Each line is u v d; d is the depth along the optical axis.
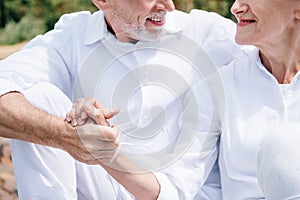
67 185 2.40
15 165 2.42
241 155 2.47
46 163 2.38
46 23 9.84
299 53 2.44
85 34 2.70
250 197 2.49
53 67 2.67
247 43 2.42
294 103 2.45
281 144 2.15
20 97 2.43
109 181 2.48
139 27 2.55
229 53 2.68
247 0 2.36
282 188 2.12
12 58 2.65
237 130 2.48
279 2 2.33
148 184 2.39
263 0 2.33
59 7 9.82
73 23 2.75
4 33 9.80
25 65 2.62
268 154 2.16
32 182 2.39
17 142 2.39
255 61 2.52
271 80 2.47
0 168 3.84
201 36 2.72
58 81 2.69
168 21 2.67
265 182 2.17
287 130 2.19
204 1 7.54
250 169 2.46
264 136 2.23
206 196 2.58
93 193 2.48
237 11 2.40
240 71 2.55
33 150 2.37
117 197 2.50
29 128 2.34
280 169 2.12
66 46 2.71
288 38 2.39
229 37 2.71
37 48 2.69
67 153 2.37
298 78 2.44
